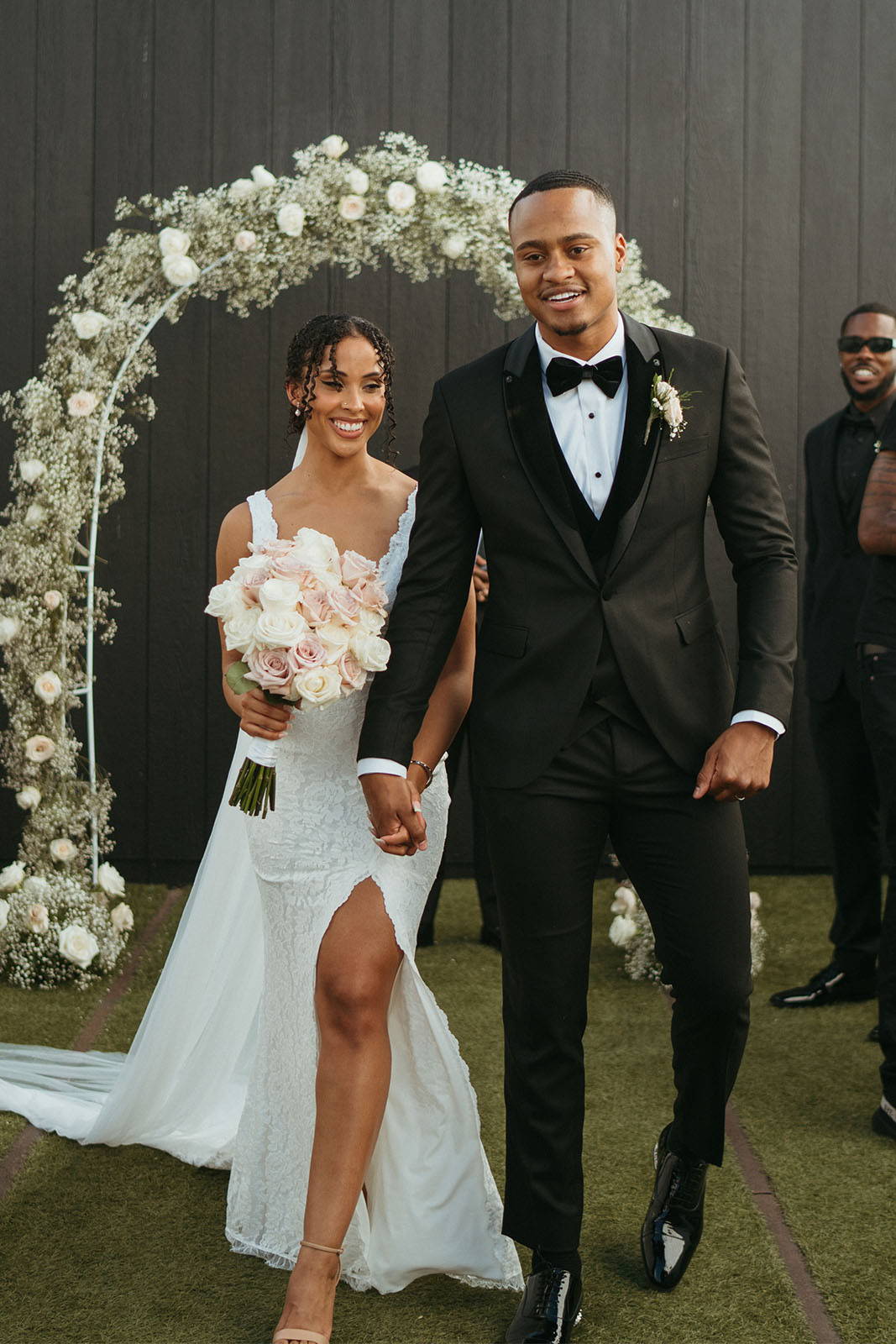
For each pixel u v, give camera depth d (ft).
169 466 17.25
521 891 6.89
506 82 17.06
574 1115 6.98
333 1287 6.87
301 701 7.22
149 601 17.31
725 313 17.33
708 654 7.09
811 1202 8.65
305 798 7.67
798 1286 7.63
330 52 16.97
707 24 17.10
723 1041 7.14
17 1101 9.94
